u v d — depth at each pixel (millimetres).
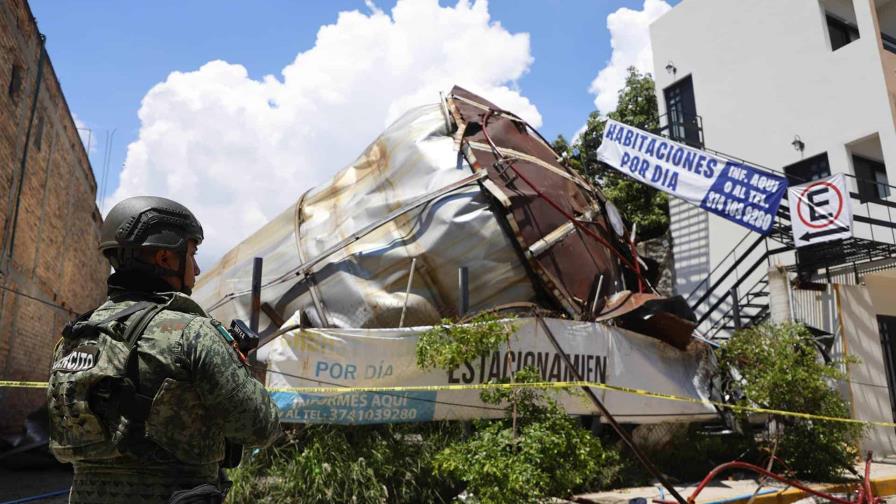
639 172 14562
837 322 11664
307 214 8312
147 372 1861
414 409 6273
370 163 8367
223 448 2020
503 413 6496
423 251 7301
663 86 18688
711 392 8680
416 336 6535
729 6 17078
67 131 14586
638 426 8414
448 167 7660
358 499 5582
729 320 14930
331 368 6273
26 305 12297
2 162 9914
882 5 16719
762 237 13234
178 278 2195
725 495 7074
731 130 16656
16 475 8969
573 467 5523
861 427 8562
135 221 2111
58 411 1917
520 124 8695
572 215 7848
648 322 8070
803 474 8312
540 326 6891
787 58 15617
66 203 15203
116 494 1839
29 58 10984
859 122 14047
